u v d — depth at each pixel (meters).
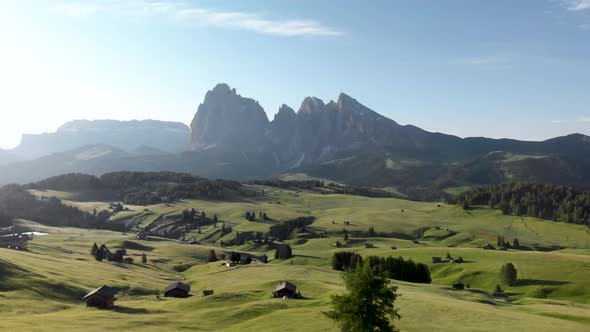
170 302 122.00
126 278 157.62
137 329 85.69
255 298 119.50
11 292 109.75
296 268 175.50
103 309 108.06
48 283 121.31
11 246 195.50
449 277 192.25
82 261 183.12
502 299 139.88
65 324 85.12
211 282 162.38
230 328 90.50
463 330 82.69
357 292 65.88
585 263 182.62
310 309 101.00
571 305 130.12
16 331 75.56
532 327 86.19
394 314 67.12
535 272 179.25
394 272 183.88
